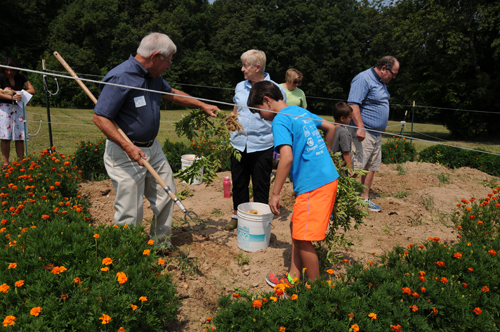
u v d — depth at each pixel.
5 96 5.74
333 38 41.41
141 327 2.21
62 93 27.03
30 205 3.47
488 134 19.02
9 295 2.07
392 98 36.09
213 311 2.70
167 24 37.06
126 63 2.84
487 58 18.20
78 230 2.77
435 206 5.42
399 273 2.65
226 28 40.59
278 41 41.16
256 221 3.56
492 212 4.21
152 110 3.00
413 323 2.18
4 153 6.10
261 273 3.27
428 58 18.52
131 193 3.03
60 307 2.04
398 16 20.11
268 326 2.12
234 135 3.92
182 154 7.42
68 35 31.62
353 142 4.95
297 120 2.61
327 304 2.17
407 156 9.39
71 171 5.23
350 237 4.14
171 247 3.33
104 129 2.76
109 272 2.30
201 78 39.31
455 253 2.80
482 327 2.25
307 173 2.62
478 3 17.00
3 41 31.86
